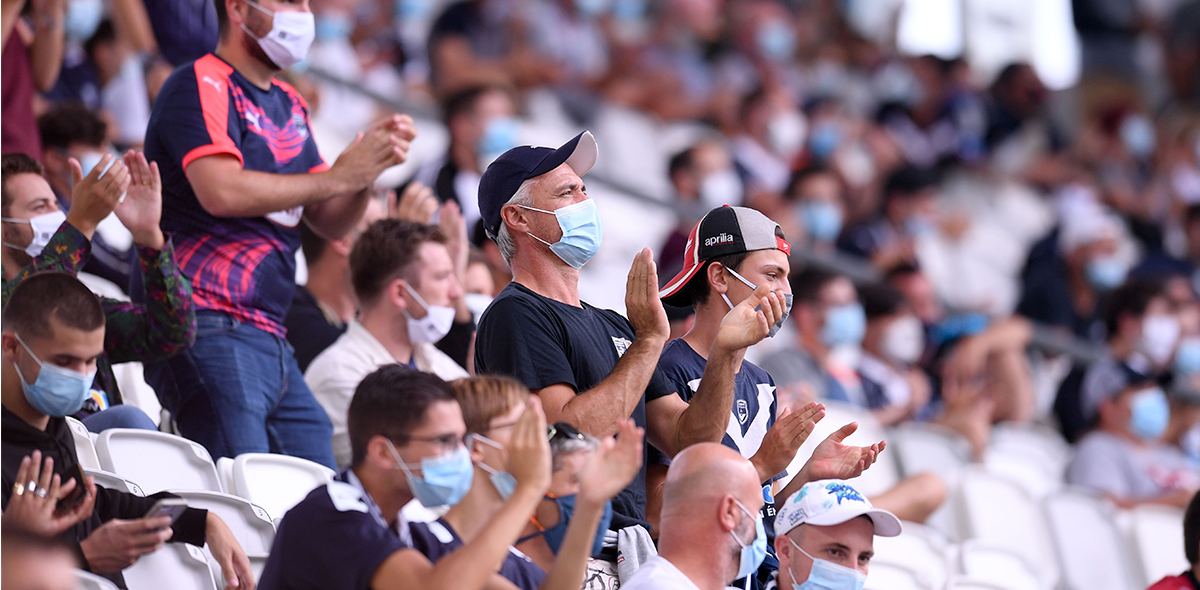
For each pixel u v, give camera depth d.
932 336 31.34
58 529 11.08
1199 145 52.91
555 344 13.00
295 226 15.84
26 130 18.17
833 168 39.12
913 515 22.98
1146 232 45.41
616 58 42.72
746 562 11.99
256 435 14.97
